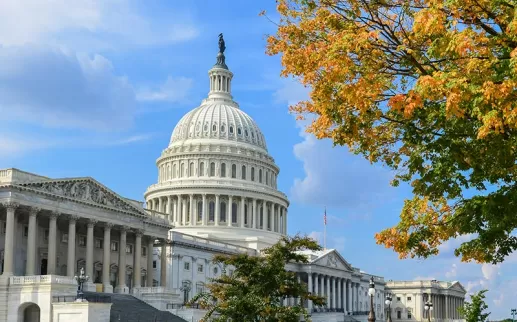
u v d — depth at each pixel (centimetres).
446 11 2775
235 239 17600
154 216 12762
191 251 14612
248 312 4994
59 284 9238
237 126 19825
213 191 18350
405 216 3422
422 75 2853
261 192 18988
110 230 11262
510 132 2769
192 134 19538
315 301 5362
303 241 5412
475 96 2620
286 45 3247
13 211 9494
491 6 2673
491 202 2956
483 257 3416
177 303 11612
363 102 2917
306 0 3172
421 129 3084
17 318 9238
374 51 2938
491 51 2702
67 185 10344
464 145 2989
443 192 3256
